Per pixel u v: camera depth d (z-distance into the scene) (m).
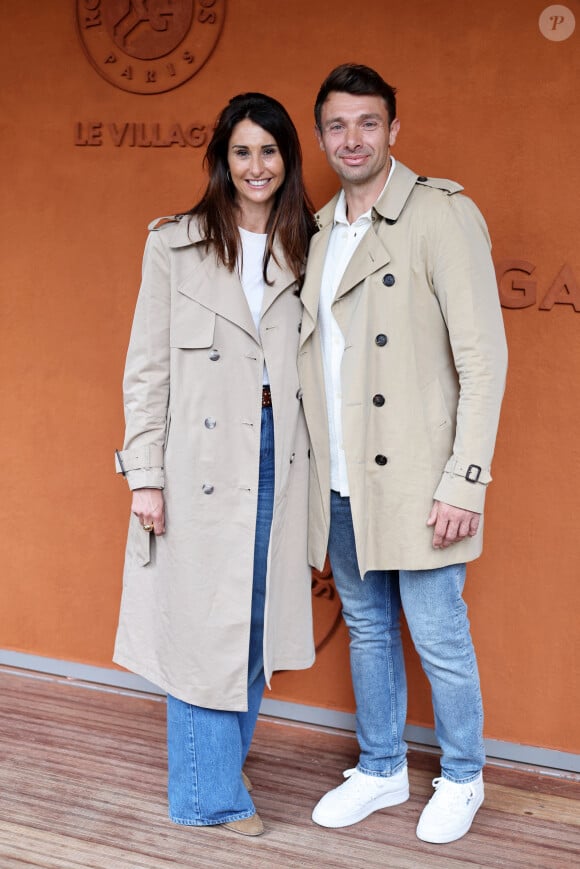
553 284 2.32
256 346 2.10
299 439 2.19
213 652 2.11
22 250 2.82
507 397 2.40
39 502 2.89
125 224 2.71
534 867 2.06
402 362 2.04
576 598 2.40
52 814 2.21
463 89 2.36
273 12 2.50
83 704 2.78
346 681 2.65
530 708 2.47
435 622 2.13
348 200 2.12
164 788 2.35
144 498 2.14
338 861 2.07
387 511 2.09
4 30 2.76
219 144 2.07
